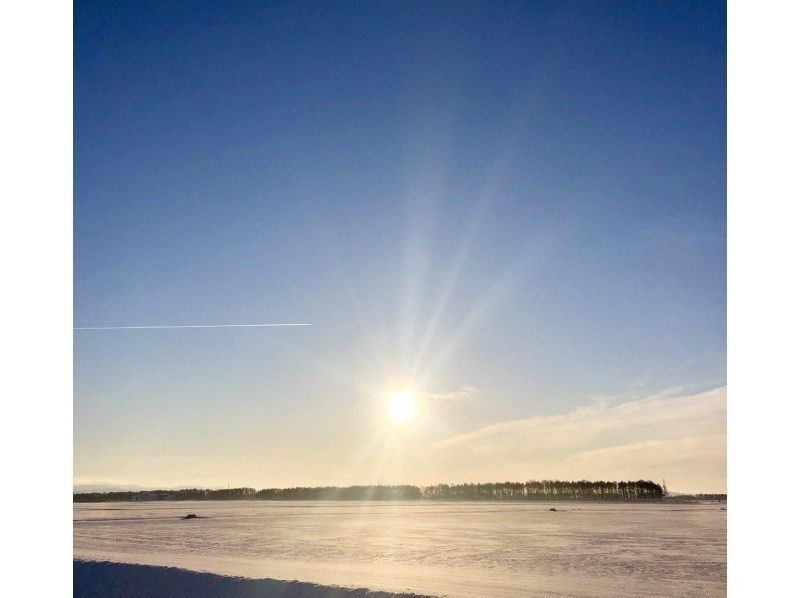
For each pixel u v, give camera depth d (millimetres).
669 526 47719
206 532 42781
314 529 45438
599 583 21422
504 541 35969
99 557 26359
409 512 72000
